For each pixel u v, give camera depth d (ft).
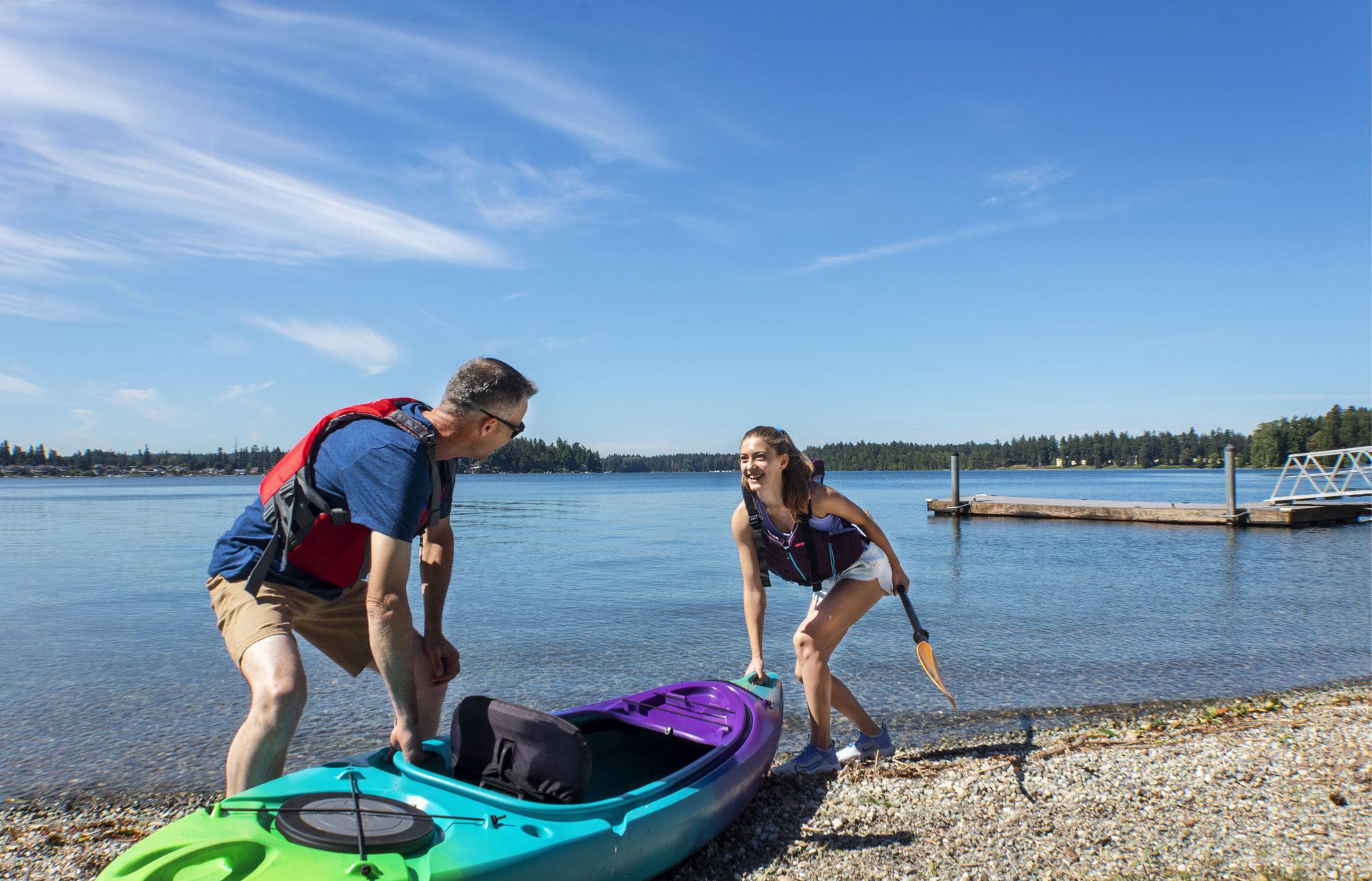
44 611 34.42
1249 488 192.75
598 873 8.56
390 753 9.34
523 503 152.66
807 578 13.35
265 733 8.18
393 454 8.37
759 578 13.87
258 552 9.05
